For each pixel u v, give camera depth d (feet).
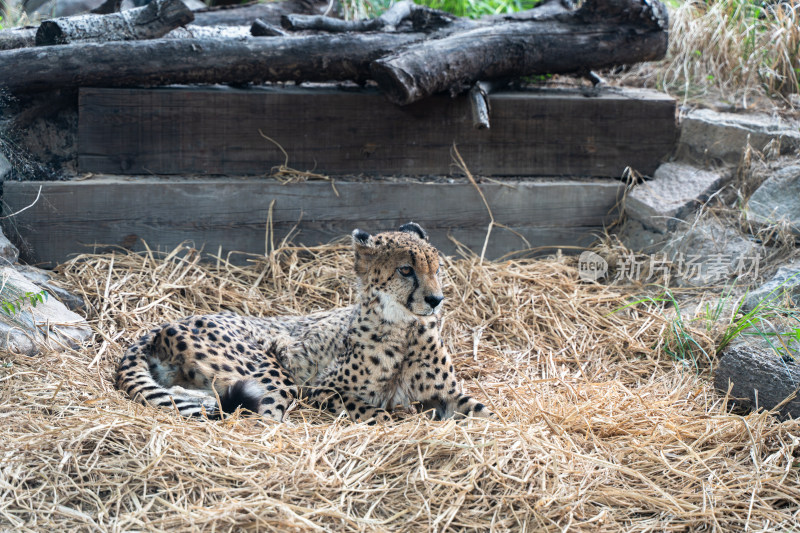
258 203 20.65
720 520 11.05
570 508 10.94
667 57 26.58
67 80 19.81
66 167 20.77
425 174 21.91
